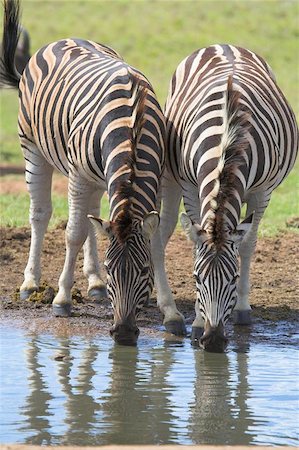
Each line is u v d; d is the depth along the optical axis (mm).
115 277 11156
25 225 18766
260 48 44062
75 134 12844
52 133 13625
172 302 13055
